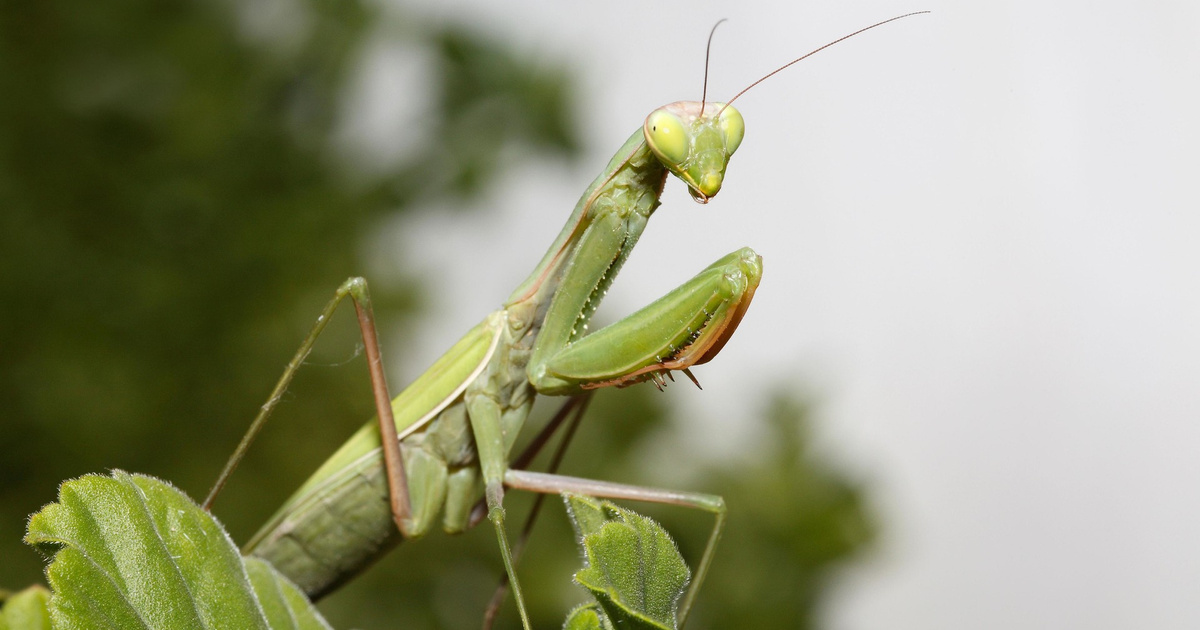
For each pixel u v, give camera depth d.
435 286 0.39
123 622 0.27
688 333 0.30
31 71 0.37
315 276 0.38
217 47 0.38
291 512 0.32
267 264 0.37
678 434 0.36
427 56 0.39
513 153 0.39
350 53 0.38
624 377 0.31
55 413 0.36
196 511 0.28
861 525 0.35
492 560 0.36
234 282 0.37
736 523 0.35
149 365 0.36
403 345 0.38
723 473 0.36
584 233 0.31
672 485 0.36
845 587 0.36
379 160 0.39
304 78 0.38
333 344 0.37
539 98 0.39
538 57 0.39
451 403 0.32
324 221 0.38
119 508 0.28
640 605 0.28
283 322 0.37
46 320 0.36
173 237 0.37
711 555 0.31
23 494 0.36
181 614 0.28
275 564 0.32
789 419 0.36
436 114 0.39
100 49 0.37
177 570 0.28
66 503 0.28
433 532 0.36
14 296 0.36
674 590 0.28
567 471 0.36
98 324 0.36
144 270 0.37
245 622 0.28
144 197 0.37
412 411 0.32
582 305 0.31
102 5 0.37
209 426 0.37
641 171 0.31
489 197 0.39
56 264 0.36
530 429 0.36
